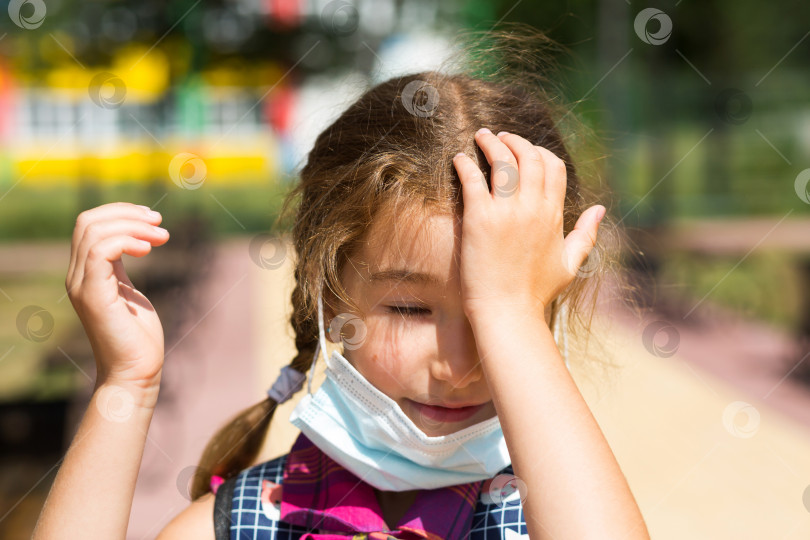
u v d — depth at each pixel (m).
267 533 1.43
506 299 1.21
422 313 1.29
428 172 1.29
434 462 1.36
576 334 1.65
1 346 7.04
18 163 17.86
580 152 1.86
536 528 1.12
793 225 14.02
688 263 9.50
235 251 13.48
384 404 1.33
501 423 1.17
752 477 3.80
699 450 4.16
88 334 1.34
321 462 1.50
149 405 1.34
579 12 11.96
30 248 14.73
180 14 6.90
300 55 7.39
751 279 8.69
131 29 6.86
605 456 1.14
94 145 10.98
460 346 1.27
